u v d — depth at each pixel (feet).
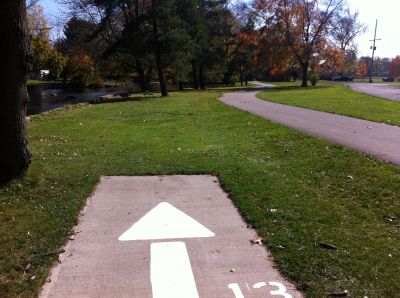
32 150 35.42
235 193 23.09
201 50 153.58
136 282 14.05
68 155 33.37
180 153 33.73
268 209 20.42
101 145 37.86
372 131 41.98
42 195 22.90
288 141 37.81
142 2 126.11
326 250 16.02
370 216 19.45
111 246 16.76
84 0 132.16
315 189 23.61
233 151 34.47
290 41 185.68
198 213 20.42
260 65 206.90
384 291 13.21
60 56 236.84
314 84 188.44
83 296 13.20
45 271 14.71
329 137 38.73
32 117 63.46
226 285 13.82
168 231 18.26
